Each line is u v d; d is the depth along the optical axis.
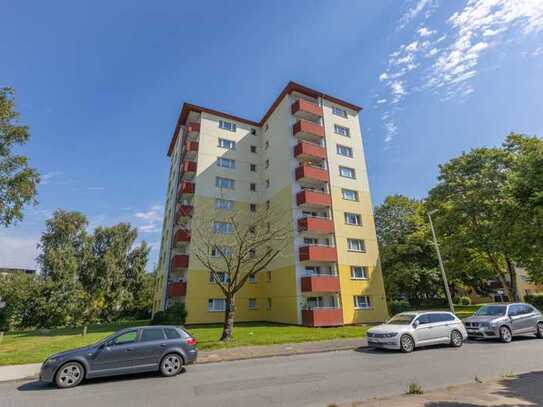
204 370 9.53
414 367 9.05
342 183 27.70
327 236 26.38
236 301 26.73
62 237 37.66
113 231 41.25
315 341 14.49
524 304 15.39
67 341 16.80
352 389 6.95
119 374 8.45
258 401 6.27
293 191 26.47
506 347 12.13
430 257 33.72
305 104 28.59
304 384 7.49
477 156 27.02
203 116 31.39
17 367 10.48
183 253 29.72
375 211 39.84
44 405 6.54
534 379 7.11
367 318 24.50
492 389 6.32
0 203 19.61
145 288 42.62
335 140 28.97
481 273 33.38
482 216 25.36
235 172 31.14
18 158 20.36
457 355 10.75
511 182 19.12
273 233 20.75
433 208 29.30
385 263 35.97
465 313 28.69
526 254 21.02
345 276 24.70
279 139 29.75
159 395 6.96
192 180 31.86
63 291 34.31
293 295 23.86
